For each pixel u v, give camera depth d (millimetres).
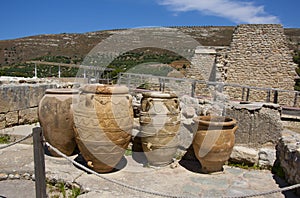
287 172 4195
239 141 5621
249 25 15469
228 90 15422
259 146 5473
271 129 5367
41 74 11445
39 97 7508
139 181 4121
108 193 3609
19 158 4738
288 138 4645
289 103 14961
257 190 3965
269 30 15266
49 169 4254
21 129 6570
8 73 11719
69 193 3871
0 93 6426
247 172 4617
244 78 15547
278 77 15242
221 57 15359
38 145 3041
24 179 4254
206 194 3809
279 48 15211
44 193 3119
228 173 4562
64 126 4543
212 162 4398
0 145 5473
